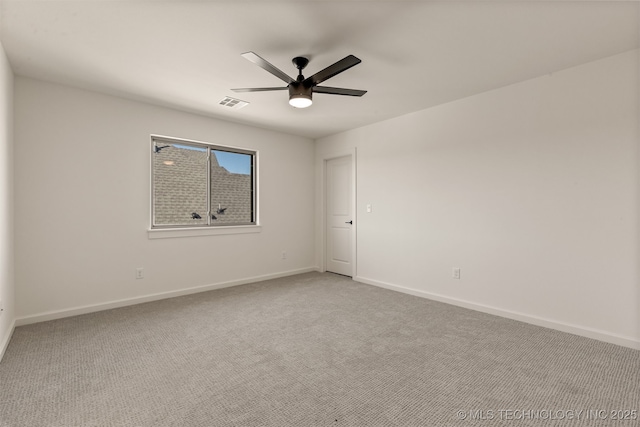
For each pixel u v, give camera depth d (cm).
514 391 181
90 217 321
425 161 376
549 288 279
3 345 228
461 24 205
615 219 246
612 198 247
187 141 395
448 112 353
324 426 153
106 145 330
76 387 185
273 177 482
